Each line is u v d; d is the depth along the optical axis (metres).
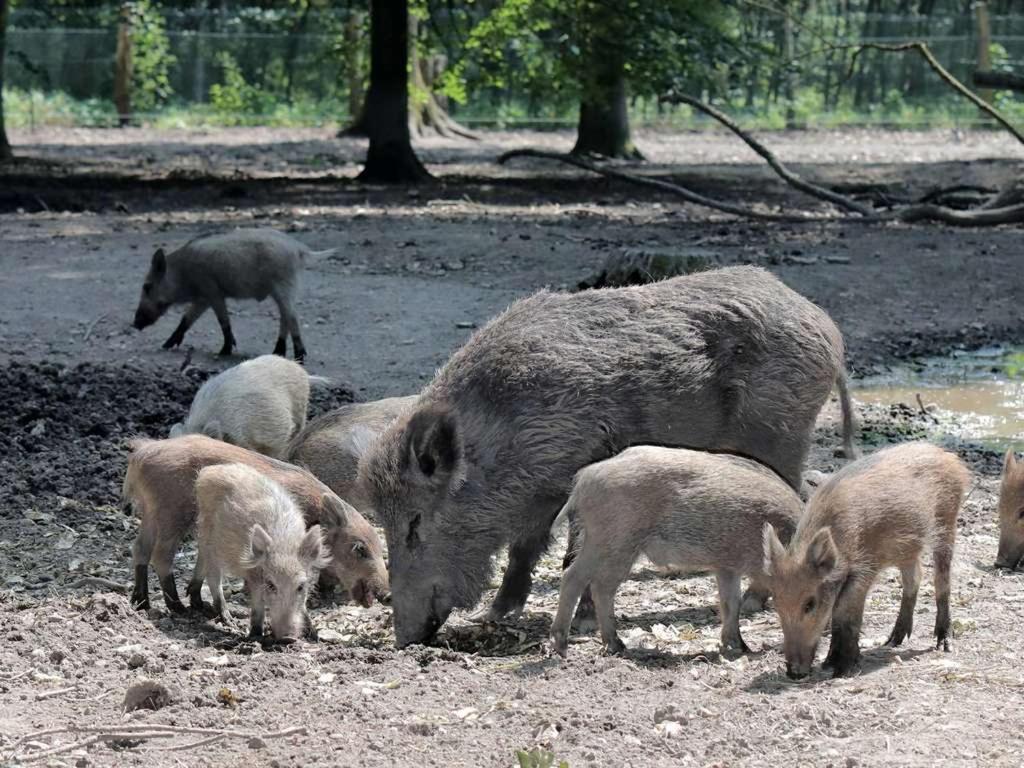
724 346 7.41
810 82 41.44
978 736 6.43
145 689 6.69
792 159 29.62
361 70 32.25
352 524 7.50
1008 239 16.45
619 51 22.03
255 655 7.07
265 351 10.80
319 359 10.57
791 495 7.11
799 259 14.59
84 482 8.55
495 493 7.25
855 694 6.69
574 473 7.30
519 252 15.09
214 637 7.27
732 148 32.59
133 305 12.29
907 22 41.69
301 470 7.68
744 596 7.54
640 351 7.32
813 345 7.49
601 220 18.14
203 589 7.75
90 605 7.39
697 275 7.56
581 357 7.29
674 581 7.80
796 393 7.47
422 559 7.25
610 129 28.98
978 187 19.72
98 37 40.62
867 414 9.76
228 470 7.36
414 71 33.25
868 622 7.29
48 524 8.17
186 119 38.78
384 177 23.22
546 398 7.25
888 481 6.91
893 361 10.93
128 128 37.38
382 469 7.23
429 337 11.21
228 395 8.34
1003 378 10.48
